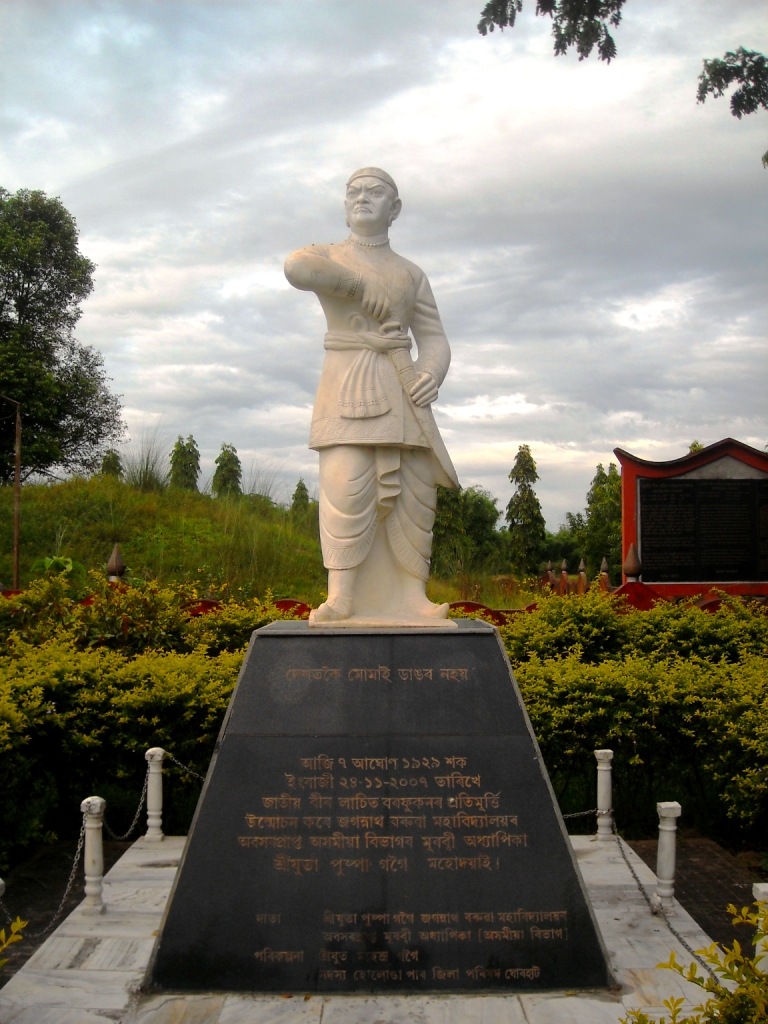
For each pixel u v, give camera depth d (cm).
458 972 383
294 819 402
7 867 568
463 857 397
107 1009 367
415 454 514
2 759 555
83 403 2698
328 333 516
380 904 389
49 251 2628
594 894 483
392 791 407
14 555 1416
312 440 504
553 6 902
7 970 437
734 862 581
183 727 623
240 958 385
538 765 410
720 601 1073
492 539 3394
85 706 612
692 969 280
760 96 1052
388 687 427
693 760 631
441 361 530
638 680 631
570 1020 356
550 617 852
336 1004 371
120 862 536
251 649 436
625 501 1375
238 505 1850
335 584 493
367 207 524
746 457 1366
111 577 1131
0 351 2419
